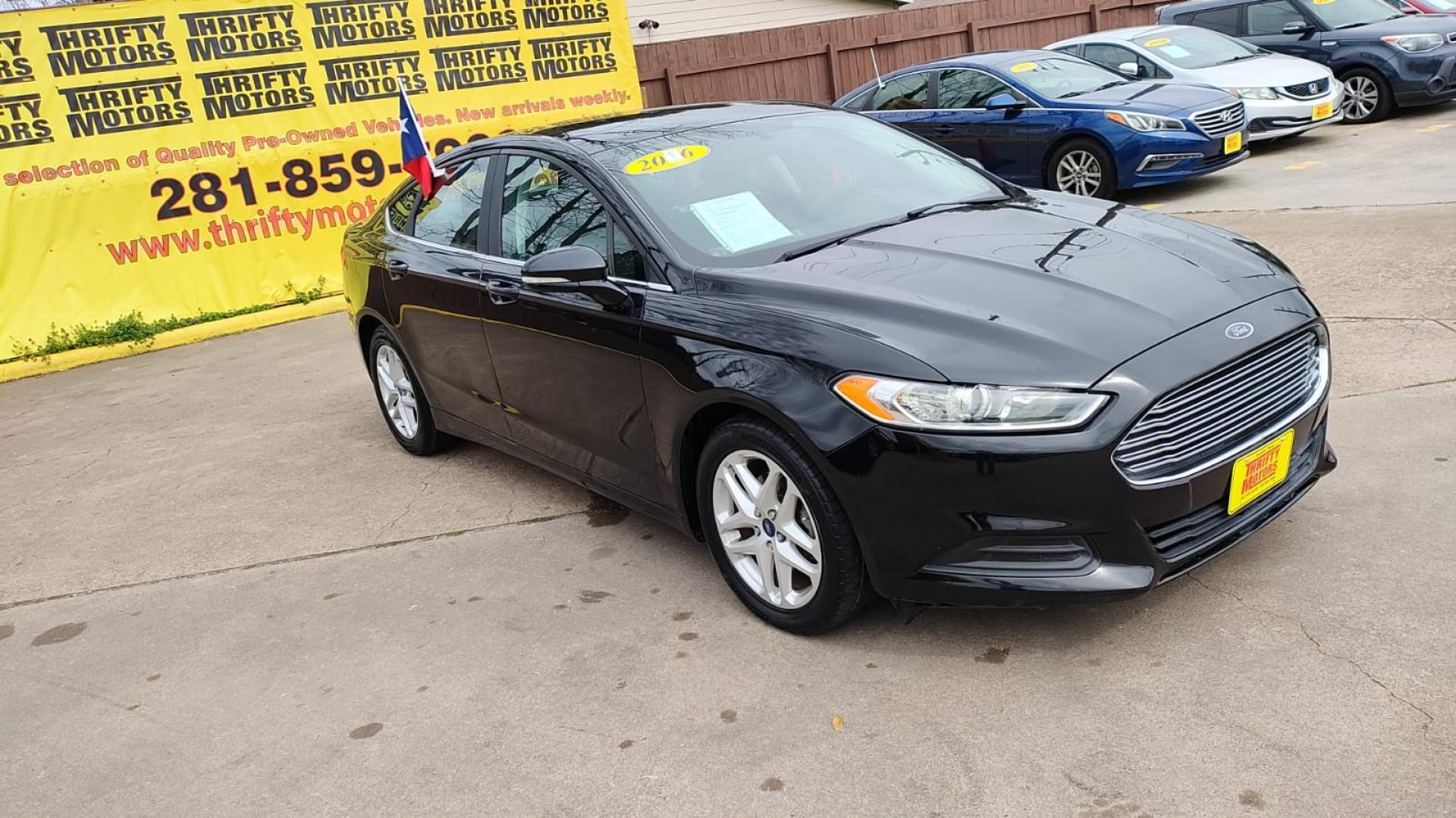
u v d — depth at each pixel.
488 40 10.22
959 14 16.20
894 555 2.93
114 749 3.22
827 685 3.06
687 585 3.77
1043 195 4.31
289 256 9.44
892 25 15.70
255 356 8.05
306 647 3.68
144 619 4.05
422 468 5.33
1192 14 12.98
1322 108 10.60
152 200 8.83
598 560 4.05
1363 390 4.55
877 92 11.20
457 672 3.40
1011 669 3.01
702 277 3.45
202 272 9.09
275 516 4.91
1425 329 5.12
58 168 8.50
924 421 2.78
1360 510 3.56
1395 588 3.10
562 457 4.23
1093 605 3.01
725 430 3.27
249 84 9.16
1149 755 2.59
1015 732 2.75
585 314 3.73
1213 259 3.33
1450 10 11.97
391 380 5.51
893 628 3.30
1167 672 2.90
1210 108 9.18
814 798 2.61
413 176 5.23
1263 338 2.95
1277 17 12.25
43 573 4.59
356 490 5.12
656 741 2.92
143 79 8.75
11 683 3.70
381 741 3.08
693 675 3.21
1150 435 2.76
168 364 8.21
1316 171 9.44
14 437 6.77
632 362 3.56
